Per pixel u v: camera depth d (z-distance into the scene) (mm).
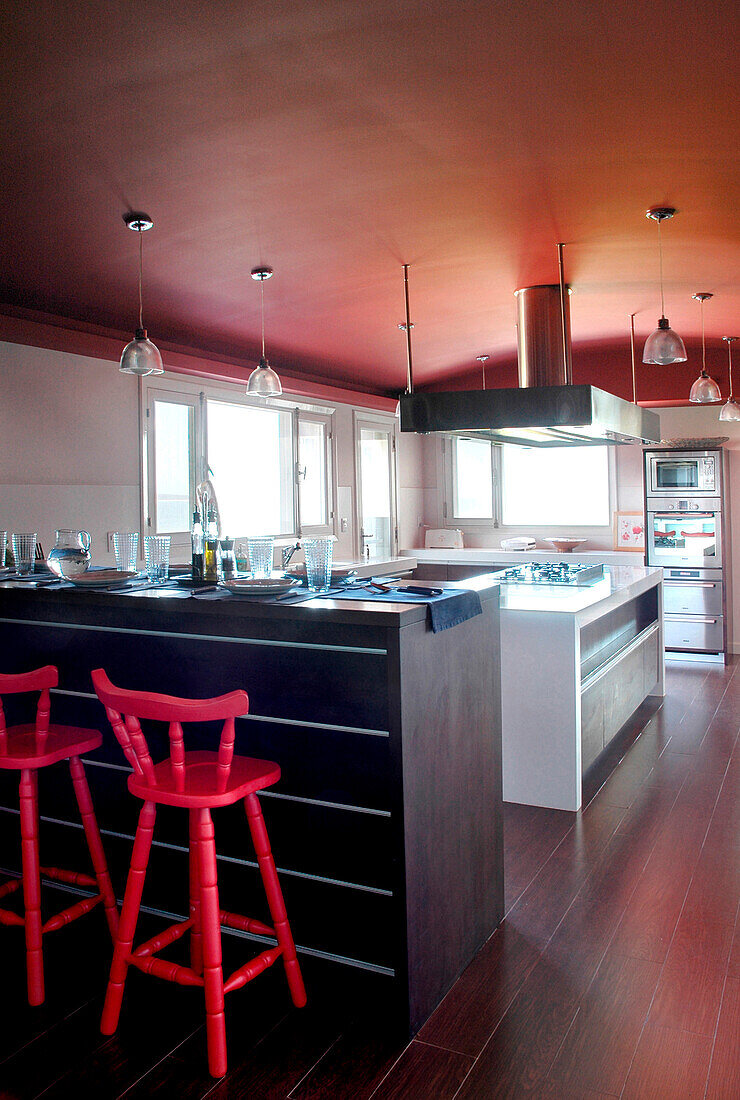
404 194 3365
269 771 2180
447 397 4137
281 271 4230
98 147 2781
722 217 3725
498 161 3088
